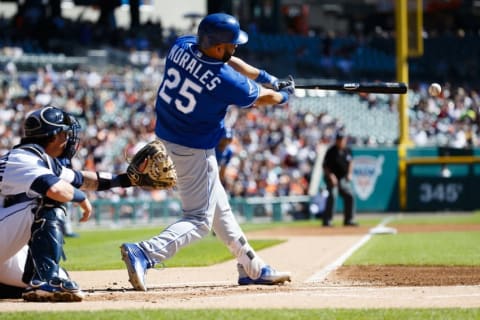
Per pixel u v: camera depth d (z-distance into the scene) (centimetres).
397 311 1778
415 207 8156
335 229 5791
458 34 13488
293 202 7856
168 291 2275
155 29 11788
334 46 12825
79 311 1805
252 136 8819
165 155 2209
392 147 8112
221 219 2370
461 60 12950
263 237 4947
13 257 2127
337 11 14700
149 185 2233
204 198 2314
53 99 8794
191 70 2222
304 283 2441
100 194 7719
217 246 4222
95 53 10656
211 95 2219
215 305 1930
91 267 3061
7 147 7562
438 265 2977
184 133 2275
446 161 8175
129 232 5838
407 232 5269
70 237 5334
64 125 2147
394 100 10950
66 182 2066
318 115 10175
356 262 3139
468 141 9744
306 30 13812
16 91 9081
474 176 8206
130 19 12069
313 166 8138
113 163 7850
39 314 1752
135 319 1681
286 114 9938
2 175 2061
